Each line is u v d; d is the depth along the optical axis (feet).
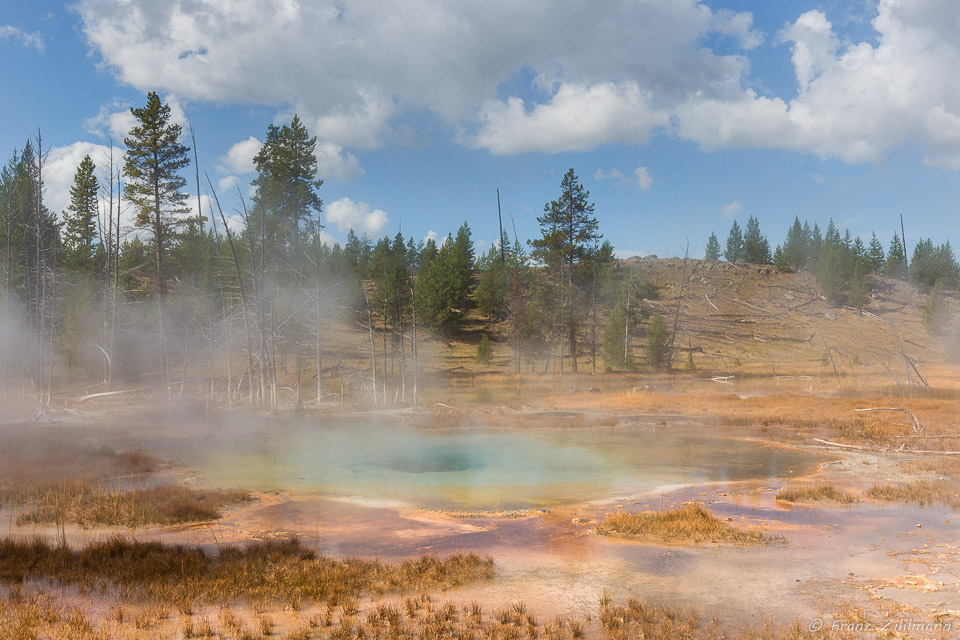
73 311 170.71
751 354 254.68
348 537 39.34
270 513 45.75
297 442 84.23
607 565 33.24
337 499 50.47
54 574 31.40
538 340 214.48
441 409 122.31
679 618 25.75
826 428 92.43
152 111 146.92
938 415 98.63
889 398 120.16
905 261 435.53
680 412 115.96
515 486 55.47
